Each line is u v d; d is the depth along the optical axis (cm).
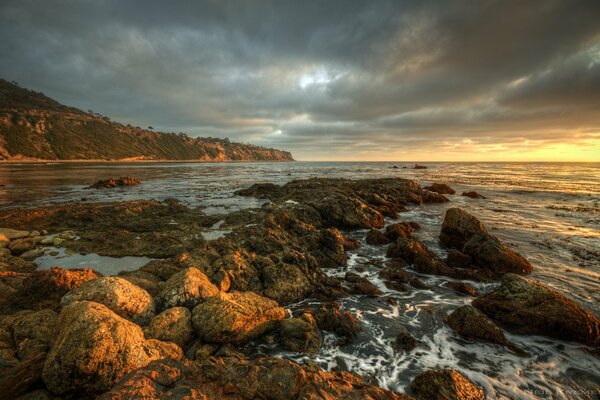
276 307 954
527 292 976
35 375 587
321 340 878
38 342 696
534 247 1758
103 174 7056
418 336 917
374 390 572
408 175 7250
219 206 2909
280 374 562
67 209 2312
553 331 895
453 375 673
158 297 939
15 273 1112
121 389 468
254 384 538
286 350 834
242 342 840
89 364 571
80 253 1515
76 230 1911
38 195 3553
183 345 795
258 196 3469
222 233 1844
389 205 2911
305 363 762
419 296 1184
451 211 1828
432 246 1798
